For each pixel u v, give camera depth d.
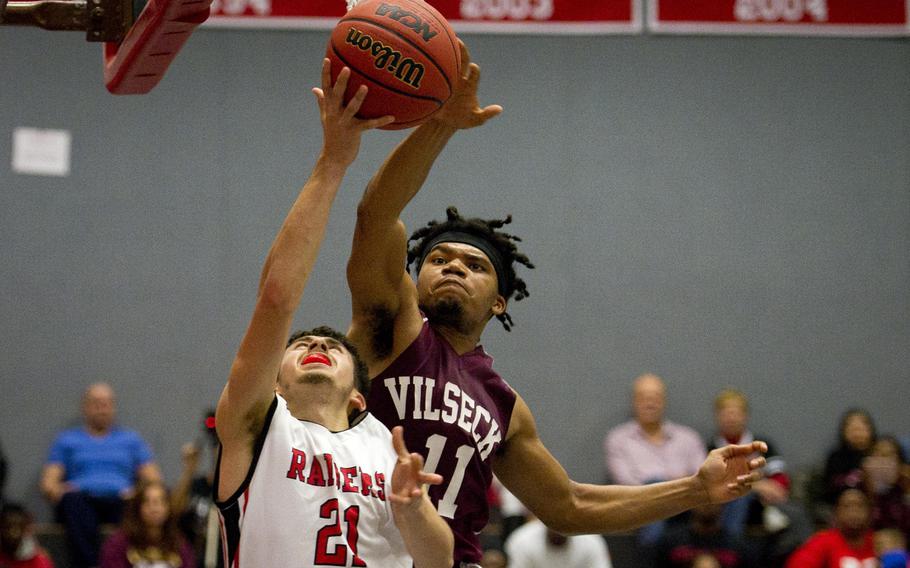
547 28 12.08
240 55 11.93
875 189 12.12
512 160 11.93
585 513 4.82
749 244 11.95
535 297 11.71
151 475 9.66
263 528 3.62
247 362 3.52
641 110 12.08
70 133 11.67
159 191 11.66
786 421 11.70
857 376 11.82
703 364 11.71
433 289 4.55
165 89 11.82
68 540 9.57
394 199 4.12
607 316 11.72
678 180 12.00
